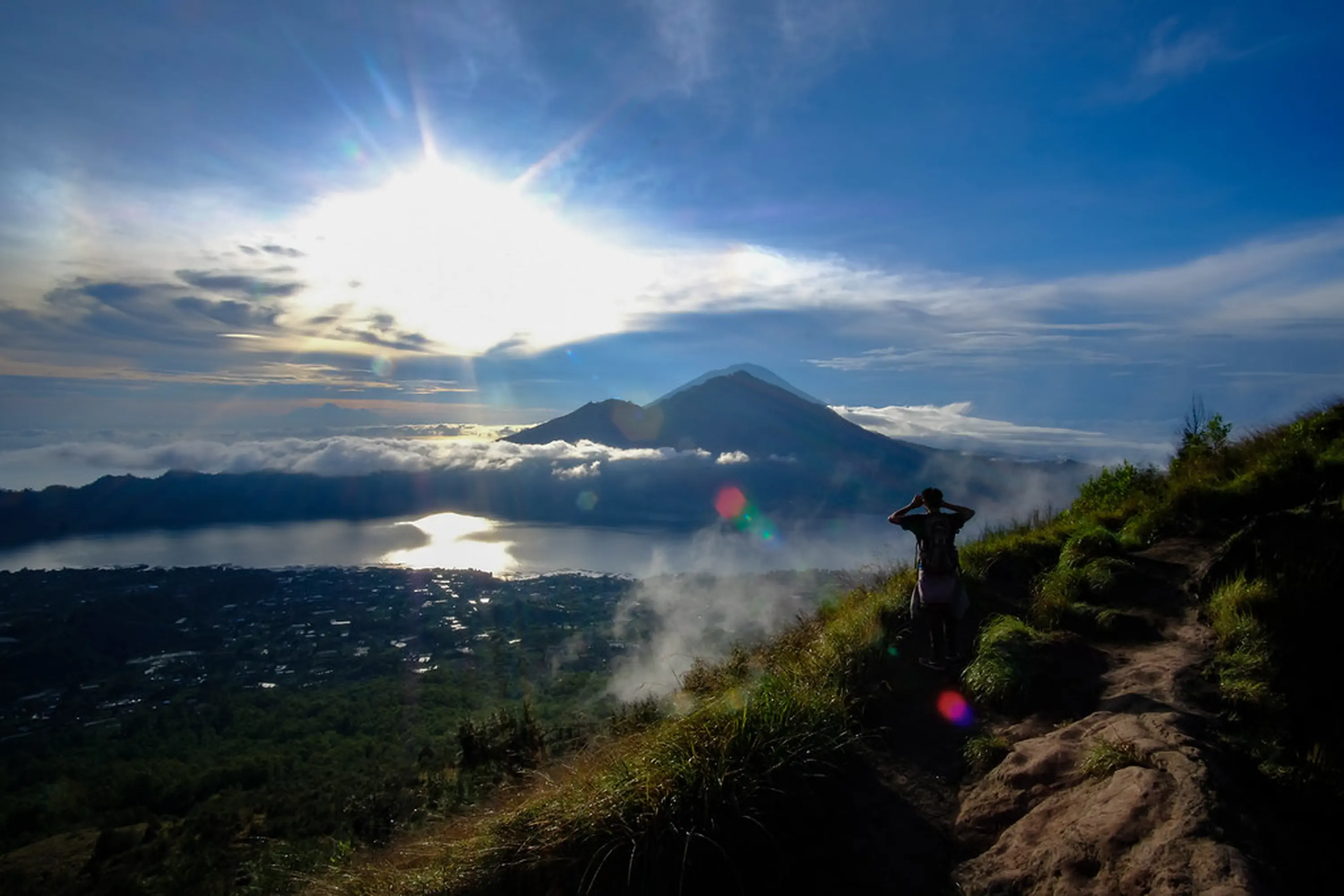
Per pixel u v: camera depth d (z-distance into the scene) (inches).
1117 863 133.7
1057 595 271.4
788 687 227.6
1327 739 168.6
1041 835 153.3
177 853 754.8
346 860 239.0
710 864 167.2
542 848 178.5
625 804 178.1
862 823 176.7
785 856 169.8
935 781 190.5
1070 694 213.6
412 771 718.5
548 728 402.6
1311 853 138.0
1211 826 131.3
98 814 1103.6
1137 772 152.8
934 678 239.3
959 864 157.8
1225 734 175.8
